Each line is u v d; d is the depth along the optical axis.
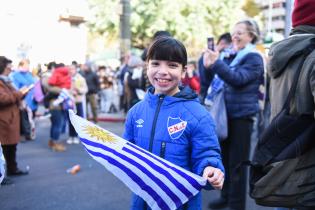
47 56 22.25
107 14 20.08
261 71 3.74
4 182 5.33
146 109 2.17
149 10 19.19
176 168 1.85
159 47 2.09
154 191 1.89
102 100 14.55
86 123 1.91
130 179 1.87
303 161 1.97
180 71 2.13
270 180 2.06
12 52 20.80
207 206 4.41
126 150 1.88
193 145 2.06
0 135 5.44
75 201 4.67
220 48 4.64
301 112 1.94
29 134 8.77
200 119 2.06
